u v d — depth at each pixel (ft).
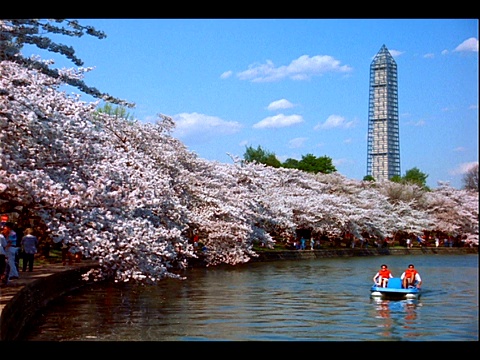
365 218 231.71
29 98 56.44
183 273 125.29
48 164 62.44
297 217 203.41
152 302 80.64
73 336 56.95
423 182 311.68
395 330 66.13
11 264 68.59
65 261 92.94
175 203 97.40
